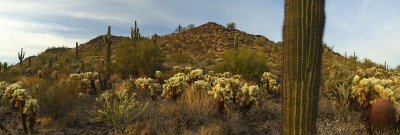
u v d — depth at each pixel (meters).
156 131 8.08
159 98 11.82
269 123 9.07
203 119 8.81
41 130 8.80
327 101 10.27
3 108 10.75
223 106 9.18
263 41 52.00
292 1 4.29
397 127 7.29
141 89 12.56
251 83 17.11
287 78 4.33
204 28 61.22
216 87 9.42
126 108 8.33
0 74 26.55
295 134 4.27
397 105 7.37
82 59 39.44
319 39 4.23
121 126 8.13
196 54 43.34
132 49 24.11
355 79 8.07
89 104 12.26
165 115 9.51
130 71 23.45
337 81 11.52
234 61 20.98
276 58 37.00
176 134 8.03
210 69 26.62
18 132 8.61
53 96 9.67
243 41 53.41
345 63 23.34
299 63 4.23
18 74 27.66
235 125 8.41
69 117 9.38
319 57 4.25
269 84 14.09
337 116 8.78
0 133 8.45
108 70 23.86
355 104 10.11
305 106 4.23
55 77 22.14
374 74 18.11
